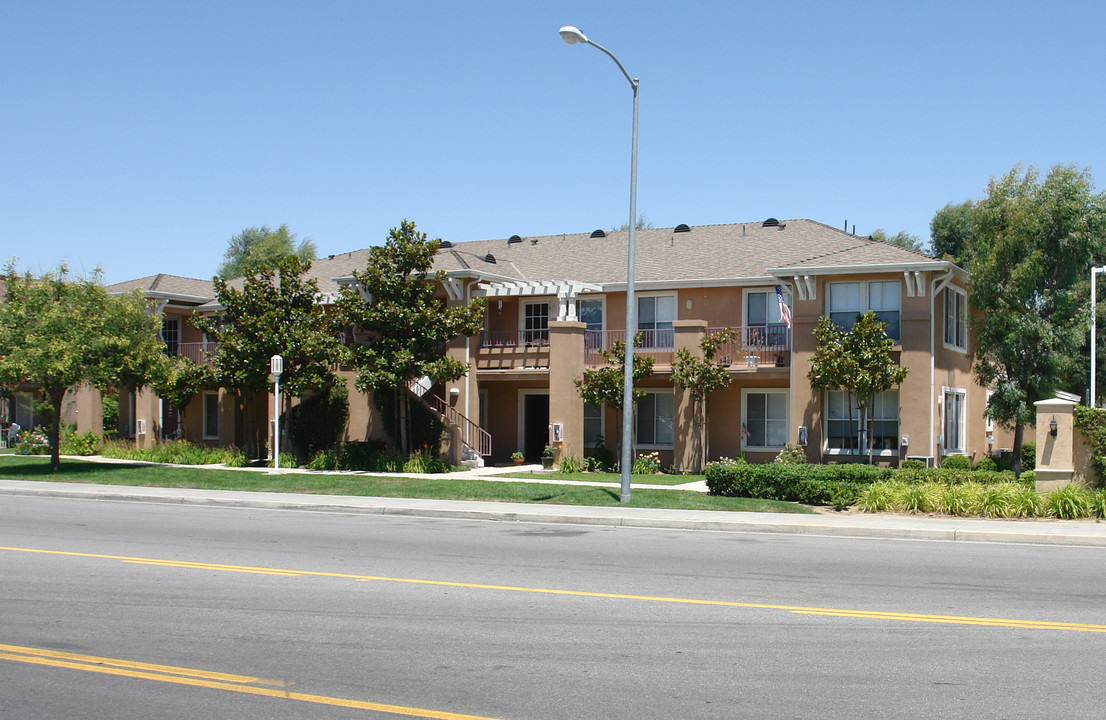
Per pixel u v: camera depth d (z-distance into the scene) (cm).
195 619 896
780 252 2941
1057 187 2472
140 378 2752
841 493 1877
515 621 888
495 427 3192
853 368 2392
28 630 853
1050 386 2484
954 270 2511
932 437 2461
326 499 2034
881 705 639
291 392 2700
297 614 917
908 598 1005
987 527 1586
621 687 678
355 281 3034
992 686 684
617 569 1189
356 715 619
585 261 3288
